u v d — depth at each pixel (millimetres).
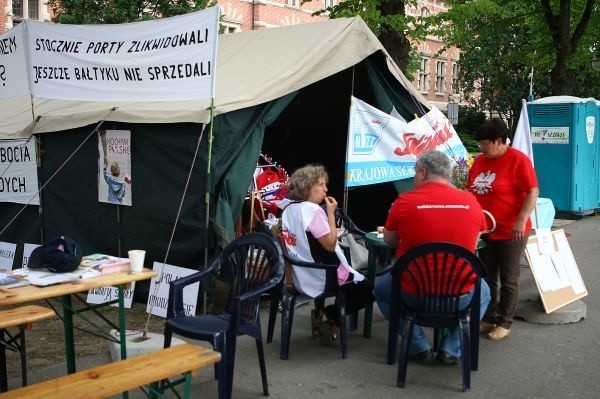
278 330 5500
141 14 12992
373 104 8992
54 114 7340
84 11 12602
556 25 15398
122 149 6504
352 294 5031
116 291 6316
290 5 26156
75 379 2969
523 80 28328
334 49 7031
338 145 11070
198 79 5480
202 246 5883
